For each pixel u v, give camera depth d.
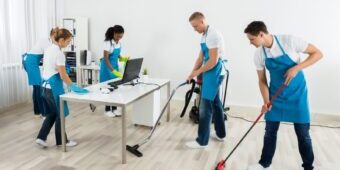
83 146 3.31
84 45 5.36
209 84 3.11
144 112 3.96
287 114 2.52
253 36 2.35
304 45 2.35
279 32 4.43
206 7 4.69
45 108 3.21
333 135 3.84
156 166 2.86
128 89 3.34
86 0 5.34
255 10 4.48
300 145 2.57
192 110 4.24
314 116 4.48
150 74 5.21
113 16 5.23
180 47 4.95
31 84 4.16
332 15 4.20
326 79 4.38
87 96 2.95
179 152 3.19
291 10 4.34
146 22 5.06
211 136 3.68
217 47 2.96
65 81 3.02
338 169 2.87
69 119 4.26
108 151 3.18
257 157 3.10
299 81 2.46
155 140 3.52
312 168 2.61
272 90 2.57
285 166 2.91
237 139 3.62
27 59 4.07
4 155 3.03
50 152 3.13
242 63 4.67
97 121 4.20
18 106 4.82
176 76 5.06
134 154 3.10
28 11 4.78
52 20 5.29
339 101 4.38
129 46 5.24
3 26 4.37
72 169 2.77
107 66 4.30
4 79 4.50
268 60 2.46
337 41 4.24
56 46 2.99
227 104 4.84
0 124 3.97
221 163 2.78
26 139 3.47
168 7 4.89
